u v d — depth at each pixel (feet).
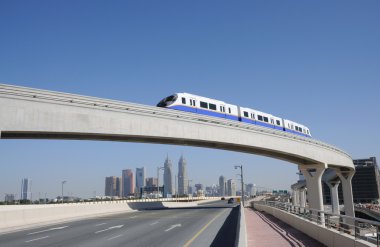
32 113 99.60
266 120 183.42
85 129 110.11
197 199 416.87
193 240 56.59
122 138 127.13
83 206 127.95
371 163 601.62
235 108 165.89
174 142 144.46
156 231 71.15
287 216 82.89
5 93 95.66
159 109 130.93
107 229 77.56
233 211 146.61
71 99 108.37
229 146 163.43
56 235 68.08
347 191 292.20
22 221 90.53
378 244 32.91
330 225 49.85
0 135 94.63
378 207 372.79
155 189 403.34
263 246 47.34
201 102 149.18
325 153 213.66
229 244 51.98
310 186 215.31
